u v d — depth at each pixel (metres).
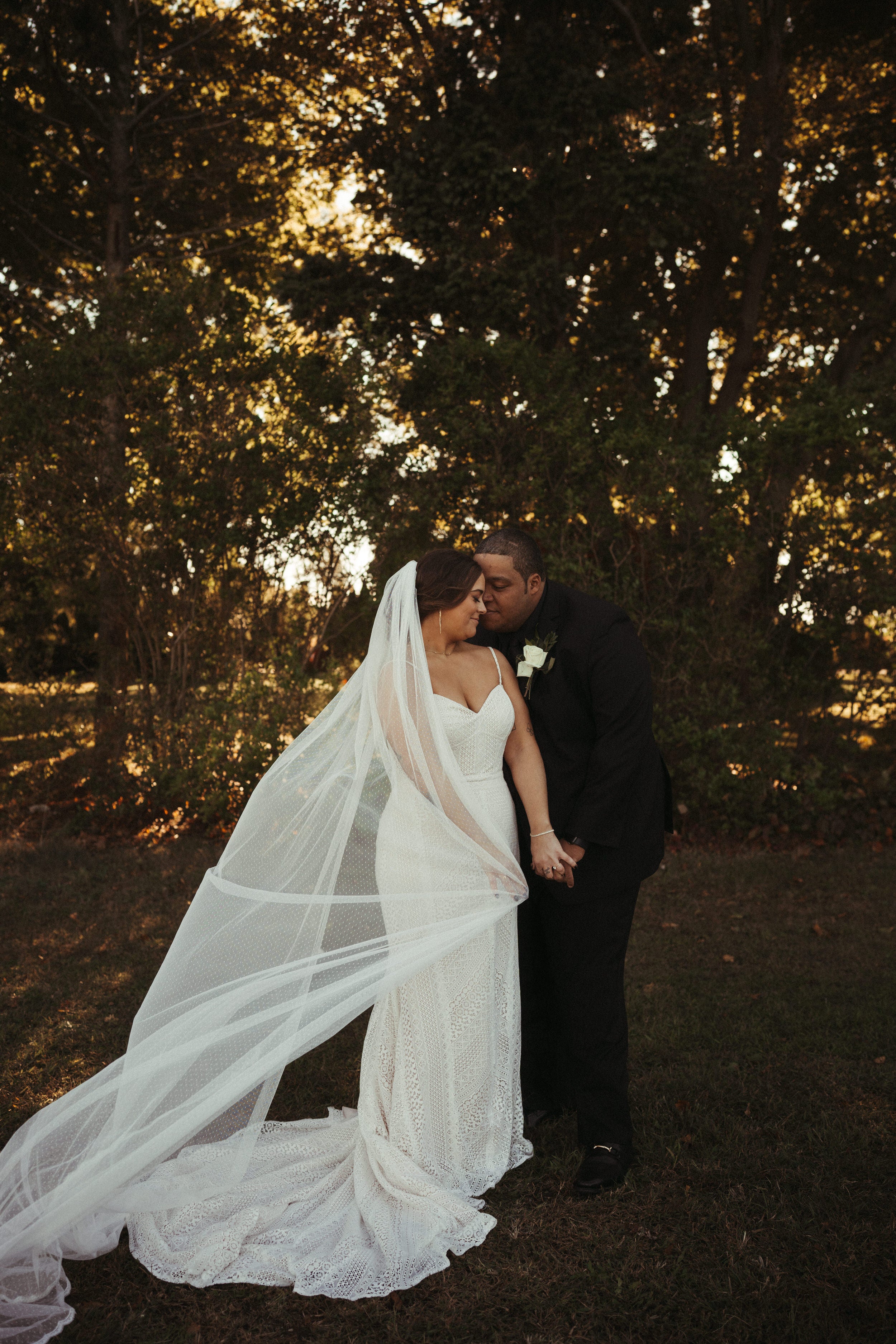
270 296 8.71
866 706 7.26
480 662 2.92
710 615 6.99
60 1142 2.54
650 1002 4.13
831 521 6.93
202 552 7.14
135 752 7.60
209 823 7.28
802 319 11.98
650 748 3.04
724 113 10.20
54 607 7.79
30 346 7.30
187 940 2.74
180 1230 2.58
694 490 6.90
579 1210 2.69
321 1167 2.84
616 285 10.66
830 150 10.98
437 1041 2.75
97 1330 2.24
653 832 2.98
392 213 8.87
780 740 6.98
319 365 7.59
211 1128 2.70
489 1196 2.78
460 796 2.77
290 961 2.73
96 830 7.34
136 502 7.25
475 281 8.28
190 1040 2.60
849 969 4.50
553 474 7.38
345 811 2.79
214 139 10.74
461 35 8.84
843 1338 2.17
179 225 11.02
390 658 2.79
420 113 9.27
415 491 7.38
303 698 7.18
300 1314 2.30
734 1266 2.41
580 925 2.89
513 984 2.95
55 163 10.70
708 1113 3.20
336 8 10.21
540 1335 2.22
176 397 7.23
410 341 8.79
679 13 9.50
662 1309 2.29
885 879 5.97
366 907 2.83
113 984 4.37
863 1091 3.32
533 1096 3.23
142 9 9.90
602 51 8.69
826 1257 2.45
